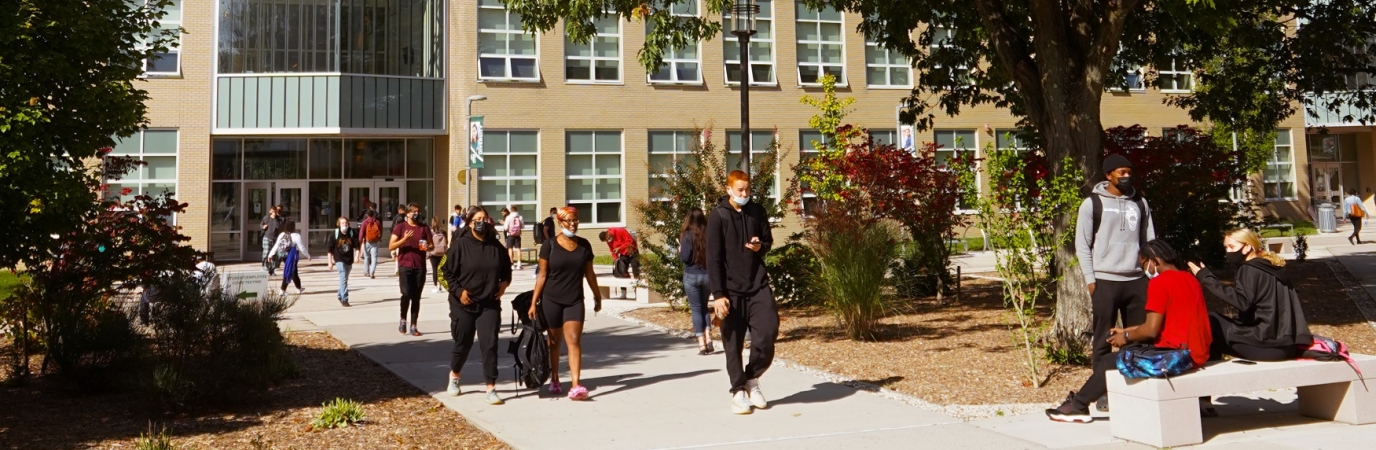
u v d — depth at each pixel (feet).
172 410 24.34
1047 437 20.75
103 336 26.58
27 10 23.72
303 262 94.68
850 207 45.39
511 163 97.96
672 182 46.98
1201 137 57.16
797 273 45.91
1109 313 23.09
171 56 91.56
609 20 100.99
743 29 44.57
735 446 20.56
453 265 26.13
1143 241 23.30
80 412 24.72
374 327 43.24
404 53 95.61
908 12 43.37
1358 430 20.81
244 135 92.94
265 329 27.32
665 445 20.71
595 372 30.86
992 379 27.53
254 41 92.12
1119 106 116.88
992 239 27.63
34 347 30.86
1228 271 60.29
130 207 30.53
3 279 49.47
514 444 20.98
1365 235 104.88
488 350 25.75
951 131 110.22
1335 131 141.59
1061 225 30.60
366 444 21.39
